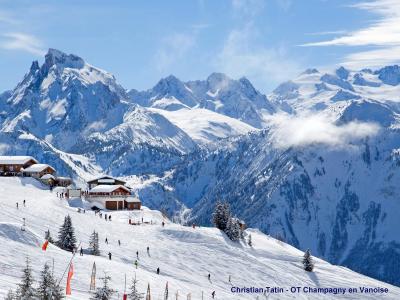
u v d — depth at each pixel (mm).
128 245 152375
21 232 115812
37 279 96000
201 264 156125
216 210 194000
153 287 115000
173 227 176750
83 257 119625
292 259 190500
